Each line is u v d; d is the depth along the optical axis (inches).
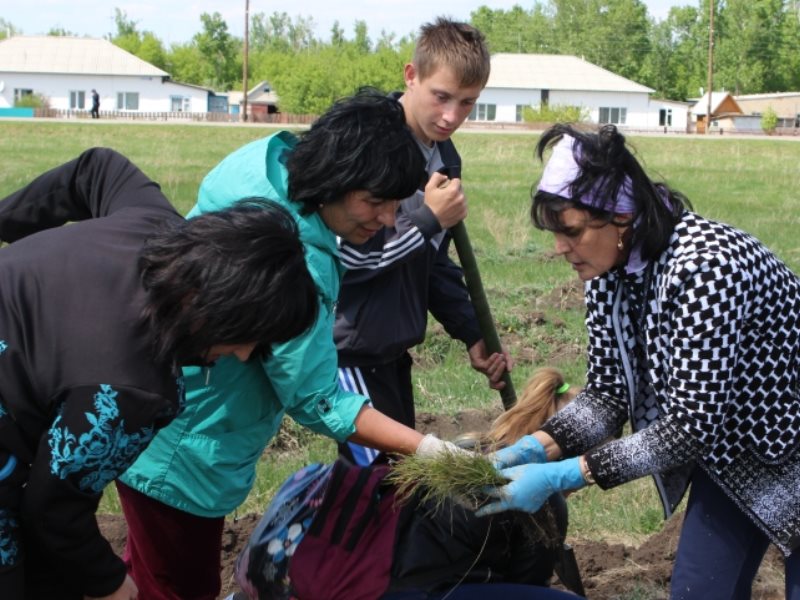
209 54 3870.6
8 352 106.1
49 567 120.3
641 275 130.0
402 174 129.5
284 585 135.4
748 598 140.5
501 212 670.5
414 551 135.2
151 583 147.2
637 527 206.7
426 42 166.6
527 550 142.7
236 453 138.3
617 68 3909.9
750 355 128.1
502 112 2787.9
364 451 169.8
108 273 107.4
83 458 104.5
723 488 132.3
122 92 2795.3
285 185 131.3
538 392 149.4
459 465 131.3
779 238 559.8
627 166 124.6
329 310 138.0
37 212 145.8
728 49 3809.1
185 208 642.8
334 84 2805.1
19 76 2746.1
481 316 178.5
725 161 1337.4
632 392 138.3
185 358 106.5
